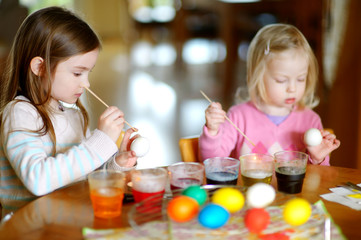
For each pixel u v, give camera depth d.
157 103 4.84
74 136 1.49
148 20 8.63
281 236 0.87
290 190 1.13
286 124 1.75
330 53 2.56
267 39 1.68
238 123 1.77
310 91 1.79
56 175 1.16
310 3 3.59
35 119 1.33
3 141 1.27
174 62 7.00
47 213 1.01
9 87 1.41
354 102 2.46
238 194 0.96
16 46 1.39
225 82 5.01
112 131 1.25
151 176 1.06
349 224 0.95
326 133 1.49
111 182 0.98
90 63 1.36
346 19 2.38
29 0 8.56
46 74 1.33
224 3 4.73
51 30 1.30
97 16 10.73
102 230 0.93
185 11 6.04
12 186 1.36
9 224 0.95
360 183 1.21
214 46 7.30
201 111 4.50
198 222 0.92
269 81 1.67
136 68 7.03
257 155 1.20
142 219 0.96
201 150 1.54
